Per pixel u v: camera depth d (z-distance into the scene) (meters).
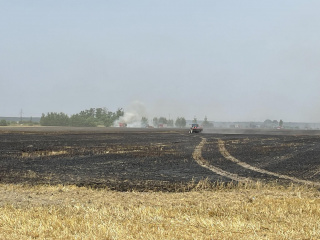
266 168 24.28
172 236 9.30
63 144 43.47
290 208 12.66
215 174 21.80
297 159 29.16
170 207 13.14
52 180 19.47
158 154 32.28
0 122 162.12
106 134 73.06
